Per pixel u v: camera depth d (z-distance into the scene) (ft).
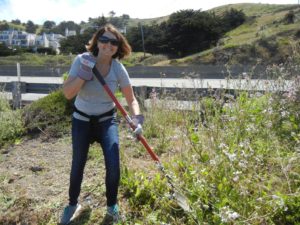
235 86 11.30
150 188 7.77
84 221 7.51
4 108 13.92
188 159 8.00
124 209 7.61
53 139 11.60
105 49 6.94
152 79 24.47
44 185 8.96
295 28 55.36
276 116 9.60
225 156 7.39
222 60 45.09
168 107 11.65
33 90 17.72
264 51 47.80
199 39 83.92
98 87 7.02
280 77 10.64
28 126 12.05
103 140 7.08
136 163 9.26
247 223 6.29
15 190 8.81
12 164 10.19
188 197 7.08
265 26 74.90
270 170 7.72
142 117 7.14
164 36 86.94
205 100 10.59
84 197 8.21
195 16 85.30
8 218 7.80
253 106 9.98
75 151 7.14
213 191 6.97
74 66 6.93
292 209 6.59
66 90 6.88
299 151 8.00
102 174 9.06
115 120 7.33
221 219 6.32
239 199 6.81
